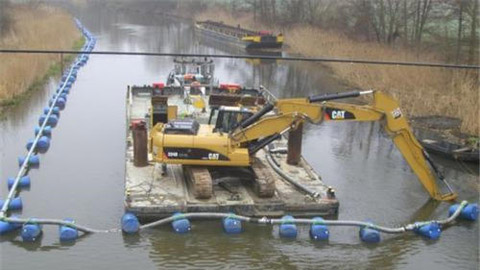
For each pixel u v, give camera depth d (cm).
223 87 3145
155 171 2023
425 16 4906
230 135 1869
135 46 6338
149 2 11762
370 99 3538
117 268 1505
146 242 1639
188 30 8362
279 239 1684
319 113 1873
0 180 2094
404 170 2353
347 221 1711
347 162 2447
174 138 1845
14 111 3177
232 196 1834
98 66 4862
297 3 7025
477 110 2862
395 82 3691
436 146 2511
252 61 5569
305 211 1823
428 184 2016
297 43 5866
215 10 9212
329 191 1856
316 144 2709
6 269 1478
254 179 1889
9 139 2634
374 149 2650
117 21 9894
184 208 1750
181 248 1616
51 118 2897
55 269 1488
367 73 3972
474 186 2178
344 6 6194
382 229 1722
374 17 5550
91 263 1525
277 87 4200
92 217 1794
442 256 1636
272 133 1878
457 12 4456
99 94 3662
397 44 5153
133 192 1833
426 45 4816
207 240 1658
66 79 3941
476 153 2398
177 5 10894
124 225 1661
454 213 1856
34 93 3638
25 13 6688
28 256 1548
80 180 2106
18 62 3669
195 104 2770
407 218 1880
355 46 5084
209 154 1847
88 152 2438
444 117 2898
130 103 2886
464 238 1745
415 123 2950
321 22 6575
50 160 2323
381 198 2041
